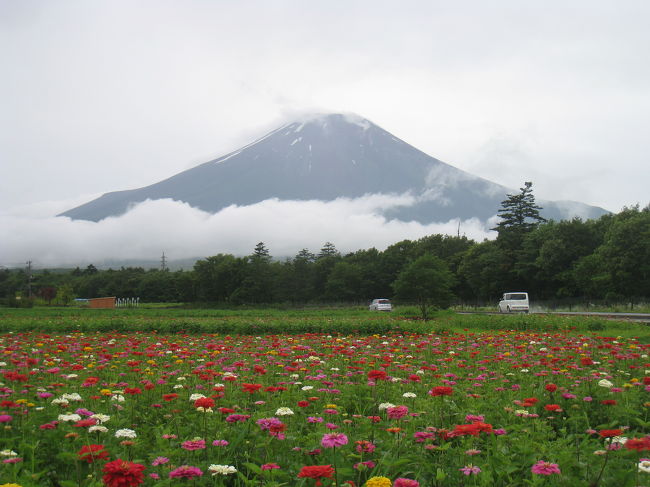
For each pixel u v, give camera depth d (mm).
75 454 4754
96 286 152500
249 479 4953
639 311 50281
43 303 105688
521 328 28844
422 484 4758
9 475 4461
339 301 100188
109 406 7078
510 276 80438
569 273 68500
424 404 7031
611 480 4590
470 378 9969
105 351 14359
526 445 5242
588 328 27156
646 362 11859
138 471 3803
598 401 7801
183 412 7004
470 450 4926
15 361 10289
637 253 54094
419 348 14594
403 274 40125
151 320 32469
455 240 101500
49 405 7176
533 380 9500
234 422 5906
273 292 97438
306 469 3969
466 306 83938
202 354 14250
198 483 4523
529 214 89438
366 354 13320
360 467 4641
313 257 137500
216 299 106000
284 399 7512
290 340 18000
